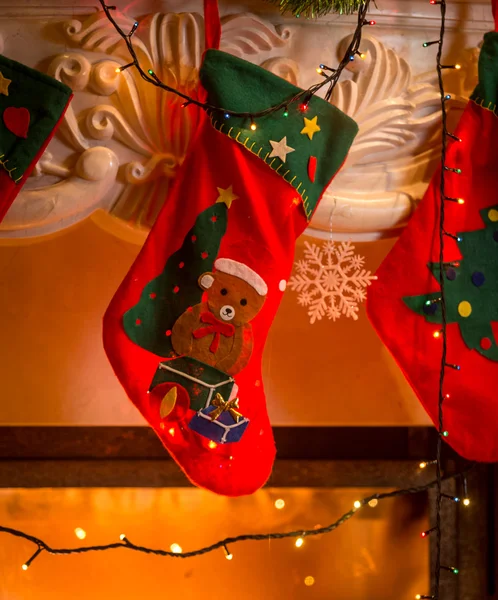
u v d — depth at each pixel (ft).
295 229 4.06
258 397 4.03
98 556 5.32
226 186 3.97
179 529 5.38
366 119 4.36
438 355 4.20
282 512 5.46
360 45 4.32
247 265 3.96
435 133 4.52
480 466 5.62
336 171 4.07
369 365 5.66
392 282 4.25
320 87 4.00
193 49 4.14
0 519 5.24
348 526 5.49
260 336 4.01
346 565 5.48
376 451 5.63
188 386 3.88
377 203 4.39
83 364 5.43
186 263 3.95
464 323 4.23
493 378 4.21
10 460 5.27
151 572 5.34
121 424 5.44
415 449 5.65
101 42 4.05
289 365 5.61
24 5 4.02
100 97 4.11
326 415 5.61
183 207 3.99
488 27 4.50
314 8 4.06
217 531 5.41
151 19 4.09
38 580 5.27
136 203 4.26
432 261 4.24
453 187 4.29
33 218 4.04
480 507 5.60
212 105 3.93
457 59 4.51
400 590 5.49
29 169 3.77
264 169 4.00
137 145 4.18
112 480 5.32
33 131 3.74
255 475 3.97
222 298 3.93
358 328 5.67
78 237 5.41
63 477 5.29
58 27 4.05
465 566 5.56
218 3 4.21
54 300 5.42
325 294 4.20
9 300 5.38
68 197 4.07
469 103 4.28
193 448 3.88
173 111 4.15
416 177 4.52
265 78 3.93
